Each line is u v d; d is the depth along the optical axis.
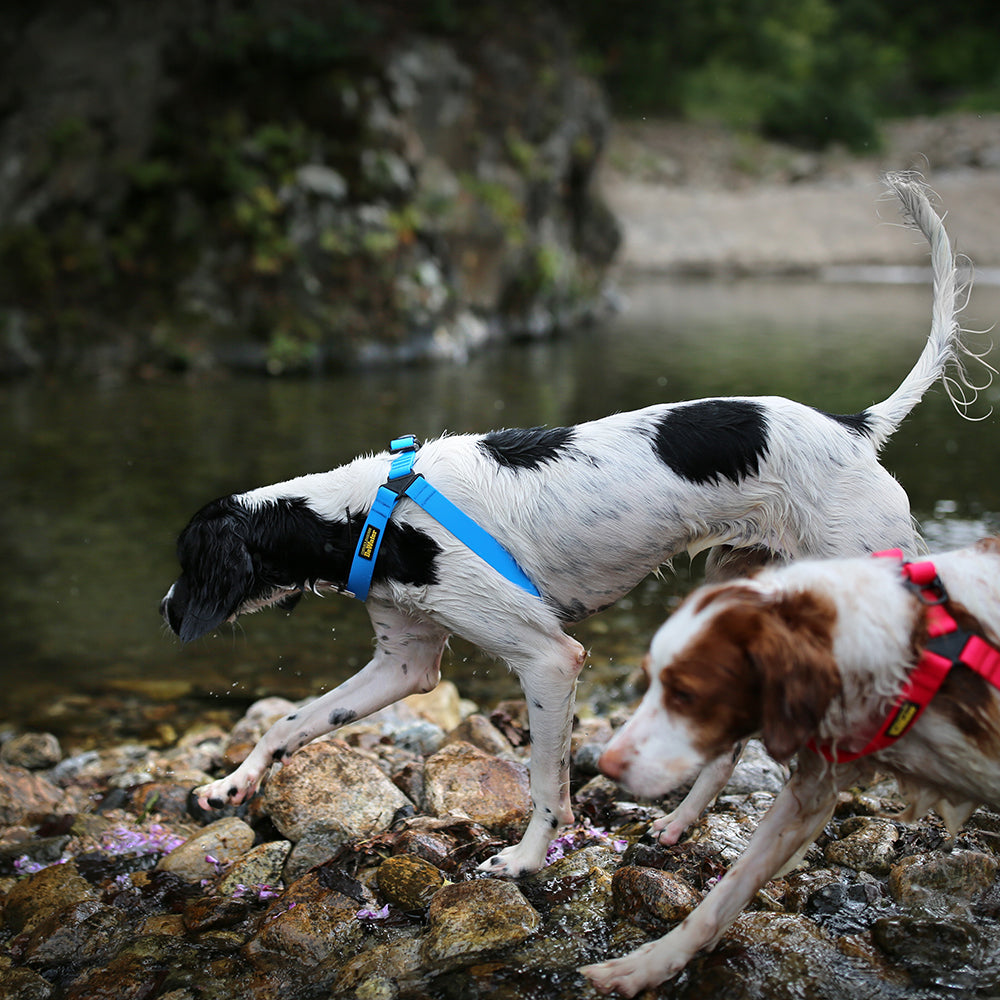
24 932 1.35
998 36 14.84
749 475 1.35
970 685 1.02
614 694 2.06
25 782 1.71
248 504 1.40
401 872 1.35
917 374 1.49
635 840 1.45
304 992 1.18
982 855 1.26
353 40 5.48
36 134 4.93
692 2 12.03
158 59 5.15
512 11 6.28
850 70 12.91
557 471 1.36
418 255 5.41
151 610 2.43
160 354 4.85
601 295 6.74
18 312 4.75
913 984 1.10
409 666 1.45
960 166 11.12
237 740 1.89
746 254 8.96
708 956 1.14
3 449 3.49
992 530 2.60
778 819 1.11
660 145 11.45
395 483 1.35
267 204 5.04
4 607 2.43
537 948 1.20
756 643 0.96
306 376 4.72
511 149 5.94
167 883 1.43
